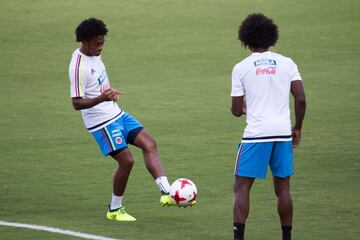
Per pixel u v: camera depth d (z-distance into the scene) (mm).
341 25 78625
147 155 30750
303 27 78375
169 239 27875
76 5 88938
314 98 54906
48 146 44125
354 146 42469
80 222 30234
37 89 60031
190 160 40469
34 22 81875
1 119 51062
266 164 26281
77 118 51344
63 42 75062
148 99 56156
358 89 57219
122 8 87688
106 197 34125
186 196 29000
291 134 26672
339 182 35719
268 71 26188
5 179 37250
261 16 26797
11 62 68500
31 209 32219
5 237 28172
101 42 30672
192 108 53344
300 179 36344
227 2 89375
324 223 29500
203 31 78375
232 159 40594
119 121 30969
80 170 38938
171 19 83000
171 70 65375
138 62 68375
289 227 26766
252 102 26297
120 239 27828
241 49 71875
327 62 66375
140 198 33906
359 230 28547
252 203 32719
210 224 29844
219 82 61062
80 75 30375
